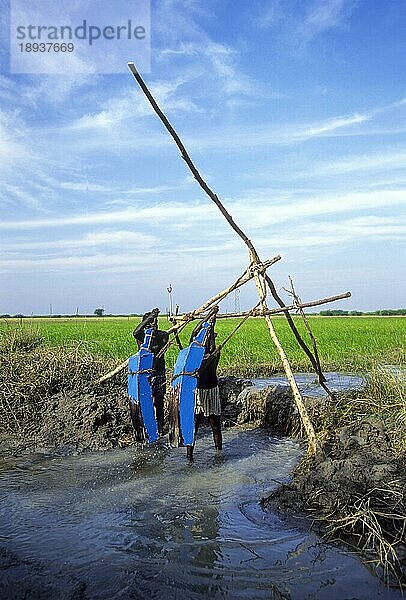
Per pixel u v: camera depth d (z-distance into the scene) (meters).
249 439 9.64
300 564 5.09
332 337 26.38
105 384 10.97
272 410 10.47
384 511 5.71
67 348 12.88
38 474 7.68
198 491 6.97
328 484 6.31
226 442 9.46
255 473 7.71
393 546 5.31
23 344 13.95
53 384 10.90
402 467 6.60
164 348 9.21
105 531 5.76
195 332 8.60
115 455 8.62
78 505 6.48
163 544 5.46
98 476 7.59
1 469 7.93
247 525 5.91
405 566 5.04
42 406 10.32
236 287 9.13
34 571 4.94
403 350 17.58
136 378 8.78
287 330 33.00
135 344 20.36
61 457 8.53
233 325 39.94
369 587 4.73
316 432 9.18
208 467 8.01
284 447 9.11
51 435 9.37
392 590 4.70
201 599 4.54
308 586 4.74
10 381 10.73
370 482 6.16
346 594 4.63
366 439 7.56
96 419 9.66
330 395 9.95
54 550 5.34
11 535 5.67
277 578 4.86
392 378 10.58
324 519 5.88
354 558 5.19
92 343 16.52
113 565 5.04
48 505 6.48
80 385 10.84
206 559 5.17
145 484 7.24
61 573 4.91
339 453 7.37
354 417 9.23
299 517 6.05
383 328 35.12
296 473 7.41
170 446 9.12
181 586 4.71
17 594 4.61
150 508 6.39
